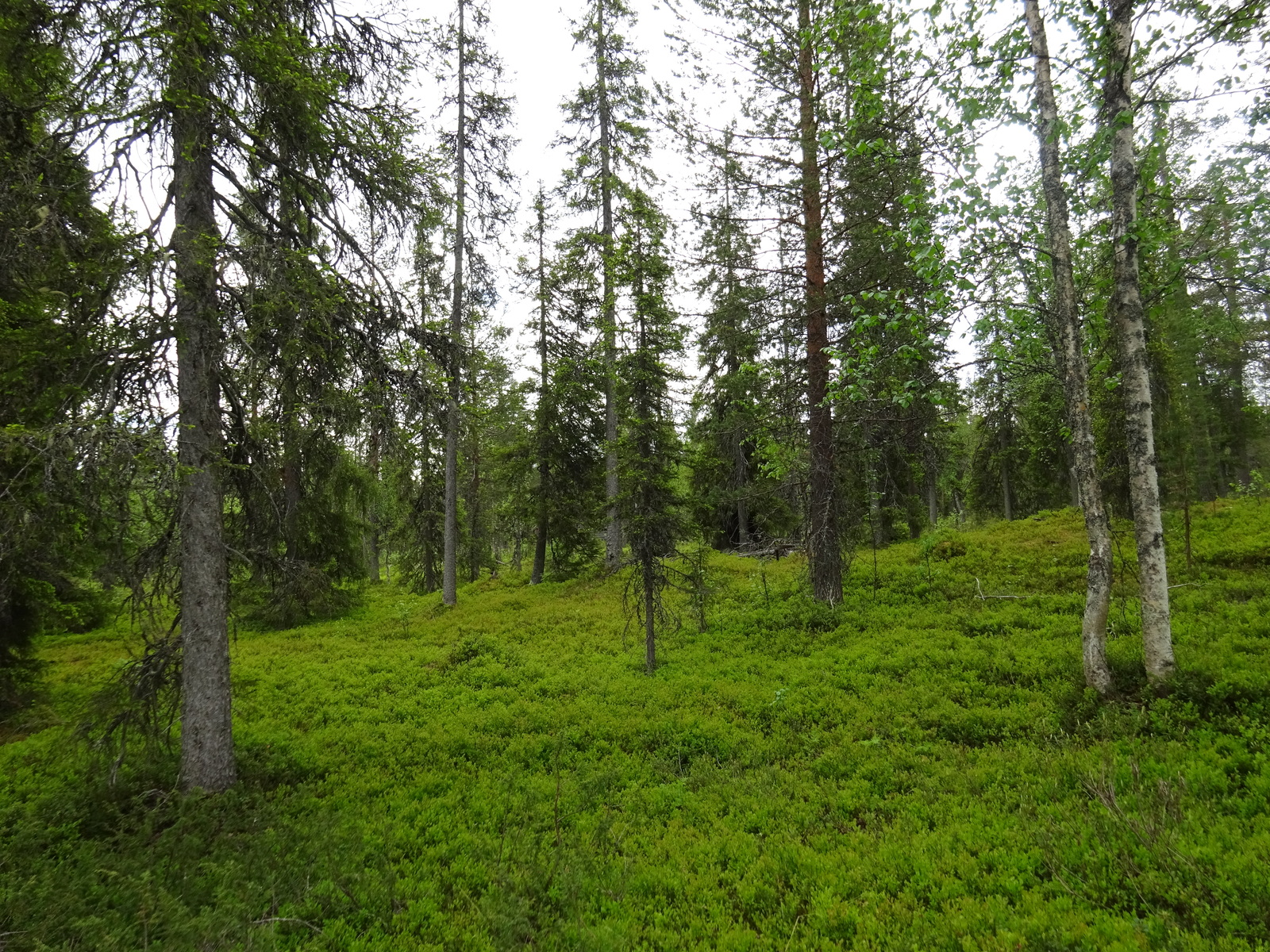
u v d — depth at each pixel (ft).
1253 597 32.17
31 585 33.76
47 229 18.98
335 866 19.24
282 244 24.58
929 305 27.91
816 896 16.52
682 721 29.86
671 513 40.14
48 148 19.88
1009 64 25.13
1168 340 43.14
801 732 27.45
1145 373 24.99
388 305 27.12
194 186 23.20
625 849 20.26
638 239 43.65
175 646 23.35
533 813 22.95
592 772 25.85
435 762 28.25
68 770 27.14
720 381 65.05
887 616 40.68
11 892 16.01
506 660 44.21
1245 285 24.35
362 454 28.09
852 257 41.45
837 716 28.27
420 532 76.59
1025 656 30.73
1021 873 16.29
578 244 68.74
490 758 28.25
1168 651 24.02
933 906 15.72
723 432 46.29
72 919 15.47
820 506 42.75
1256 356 68.74
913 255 26.05
